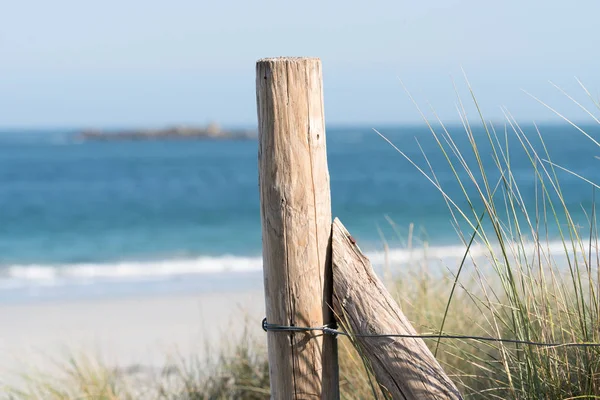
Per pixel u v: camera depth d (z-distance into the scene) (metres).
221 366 7.54
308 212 3.85
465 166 4.20
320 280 3.92
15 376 9.01
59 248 30.03
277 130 3.79
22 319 13.95
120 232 35.22
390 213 41.12
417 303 6.71
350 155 101.19
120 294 16.81
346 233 4.02
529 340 4.15
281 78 3.77
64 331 12.65
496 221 4.16
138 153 118.38
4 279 20.55
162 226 37.44
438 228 30.86
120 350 10.85
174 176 74.12
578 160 77.31
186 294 16.23
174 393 7.47
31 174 75.00
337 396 4.09
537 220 4.33
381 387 3.91
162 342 11.23
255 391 7.12
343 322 3.91
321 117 3.88
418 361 3.67
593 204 4.30
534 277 4.47
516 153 81.50
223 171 80.88
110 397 7.12
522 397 4.21
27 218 41.19
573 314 4.39
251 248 28.64
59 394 7.14
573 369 4.25
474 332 6.05
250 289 16.50
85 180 68.94
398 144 137.75
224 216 41.34
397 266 8.28
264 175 3.87
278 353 3.97
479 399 5.17
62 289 18.09
